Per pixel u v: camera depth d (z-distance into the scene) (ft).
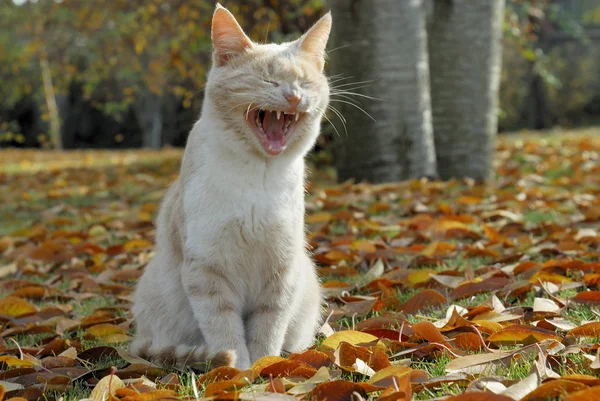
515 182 28.22
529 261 14.51
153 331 11.93
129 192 32.04
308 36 11.68
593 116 84.94
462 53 29.30
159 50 41.29
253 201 10.57
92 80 48.11
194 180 10.73
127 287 15.90
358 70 27.35
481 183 28.04
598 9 89.66
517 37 43.01
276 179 10.81
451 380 8.66
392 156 27.76
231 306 10.83
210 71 11.62
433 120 29.86
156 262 12.04
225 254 10.63
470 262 16.34
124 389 8.93
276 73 10.80
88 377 10.31
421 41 27.66
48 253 19.01
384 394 8.05
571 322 11.00
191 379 9.62
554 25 81.05
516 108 78.38
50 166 47.39
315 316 12.46
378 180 27.96
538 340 10.09
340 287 14.78
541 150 38.42
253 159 10.58
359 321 12.92
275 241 10.84
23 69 68.69
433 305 12.87
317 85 11.32
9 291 16.38
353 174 28.58
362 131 27.84
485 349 9.98
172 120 96.94
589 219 19.40
